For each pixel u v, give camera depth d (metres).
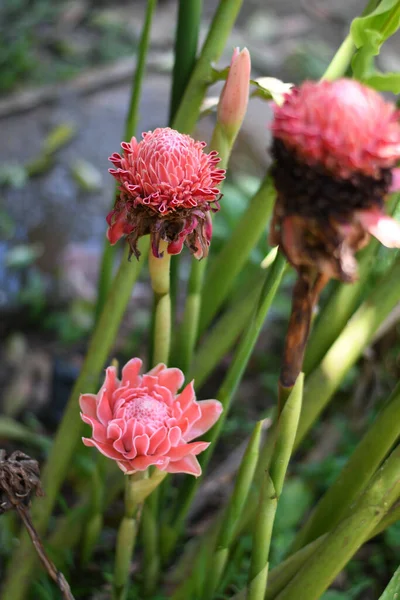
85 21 4.11
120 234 0.91
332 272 0.79
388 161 0.75
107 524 1.41
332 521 1.07
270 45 3.87
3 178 2.87
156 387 0.96
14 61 3.52
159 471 0.96
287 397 0.88
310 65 3.59
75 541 1.29
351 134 0.74
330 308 1.11
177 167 0.87
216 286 1.21
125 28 4.02
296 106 0.76
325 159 0.75
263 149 2.64
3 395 1.92
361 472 1.04
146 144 0.88
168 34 3.97
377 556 1.34
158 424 0.93
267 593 1.04
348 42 1.07
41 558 0.98
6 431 1.64
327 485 1.42
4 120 3.21
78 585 1.30
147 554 1.23
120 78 3.50
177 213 0.88
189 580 1.17
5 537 1.36
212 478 1.54
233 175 2.64
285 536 1.32
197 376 1.22
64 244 2.61
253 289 1.21
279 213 0.79
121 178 0.89
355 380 1.61
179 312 2.22
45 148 3.01
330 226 0.77
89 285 2.41
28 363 2.05
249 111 2.72
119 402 0.94
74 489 1.52
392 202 1.05
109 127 3.21
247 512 1.16
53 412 1.84
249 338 1.01
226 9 1.09
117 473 1.31
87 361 1.16
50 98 3.34
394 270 1.06
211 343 1.22
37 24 4.02
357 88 0.76
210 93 2.48
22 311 2.27
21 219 2.71
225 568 1.22
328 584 0.97
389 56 3.45
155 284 0.99
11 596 1.22
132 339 2.07
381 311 1.06
